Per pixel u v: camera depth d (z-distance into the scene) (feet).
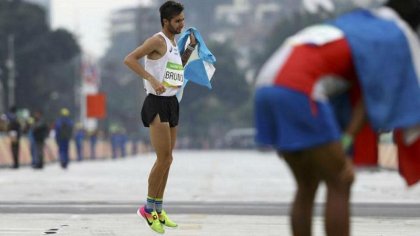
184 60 85.97
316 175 51.90
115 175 229.66
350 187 50.60
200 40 86.22
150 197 81.71
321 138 48.26
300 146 48.24
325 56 48.78
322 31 49.75
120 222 95.09
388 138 311.06
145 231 86.22
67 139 284.41
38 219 98.73
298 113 48.16
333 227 50.03
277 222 95.14
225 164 351.67
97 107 505.25
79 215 103.65
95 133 464.65
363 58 48.24
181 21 81.25
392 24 49.42
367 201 129.70
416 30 50.67
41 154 282.15
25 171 263.90
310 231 53.57
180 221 96.07
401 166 50.52
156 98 80.74
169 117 81.46
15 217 101.09
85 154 467.93
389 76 48.32
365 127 50.65
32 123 307.58
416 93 48.67
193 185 175.01
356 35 48.85
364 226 91.76
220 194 146.10
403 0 50.19
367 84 48.19
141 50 79.77
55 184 178.81
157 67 80.79
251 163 370.32
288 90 48.32
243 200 131.13
